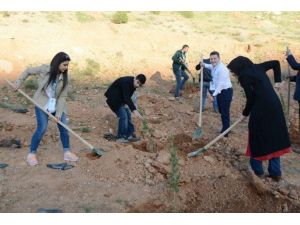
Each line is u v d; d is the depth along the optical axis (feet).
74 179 11.93
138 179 12.26
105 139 15.02
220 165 13.33
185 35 34.96
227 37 36.06
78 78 24.12
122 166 12.69
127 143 14.70
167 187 11.91
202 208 11.79
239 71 12.05
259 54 33.35
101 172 12.35
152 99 20.90
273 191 12.06
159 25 36.73
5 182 11.58
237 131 16.96
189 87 24.61
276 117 11.87
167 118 18.63
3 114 17.33
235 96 22.95
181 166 13.05
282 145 12.01
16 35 27.22
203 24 39.47
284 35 38.50
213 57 15.21
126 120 14.74
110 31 32.45
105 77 25.35
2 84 21.65
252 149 12.19
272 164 12.45
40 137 12.57
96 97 21.01
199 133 15.58
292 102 21.58
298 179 12.85
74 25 31.65
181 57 22.18
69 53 27.07
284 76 27.66
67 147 13.01
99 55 28.48
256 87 11.85
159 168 12.70
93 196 11.19
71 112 18.29
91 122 17.13
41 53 26.14
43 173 12.16
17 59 24.71
